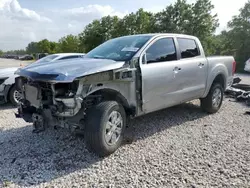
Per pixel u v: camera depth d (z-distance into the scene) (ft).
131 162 11.18
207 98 18.62
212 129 15.70
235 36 83.92
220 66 19.06
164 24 113.19
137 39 14.88
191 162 11.12
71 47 151.84
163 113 19.22
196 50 17.54
